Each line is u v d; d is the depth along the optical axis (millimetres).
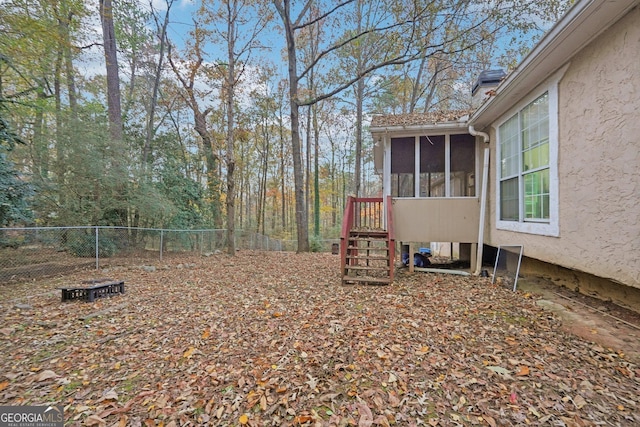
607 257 3406
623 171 3191
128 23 11727
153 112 12680
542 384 2459
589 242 3668
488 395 2363
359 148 17703
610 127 3346
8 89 8453
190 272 7848
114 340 3570
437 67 15109
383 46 10102
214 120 15945
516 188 5453
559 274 4973
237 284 6402
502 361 2834
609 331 3258
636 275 3059
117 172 9727
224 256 11312
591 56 3594
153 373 2850
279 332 3721
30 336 3658
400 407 2275
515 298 4707
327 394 2453
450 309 4324
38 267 7305
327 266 8789
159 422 2186
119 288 5652
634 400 2227
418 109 18859
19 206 7254
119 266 8500
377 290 5594
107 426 2145
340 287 5945
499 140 6109
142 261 9469
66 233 8453
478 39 9062
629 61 3092
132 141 12578
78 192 9367
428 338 3395
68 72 10172
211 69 11570
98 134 9773
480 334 3441
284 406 2330
